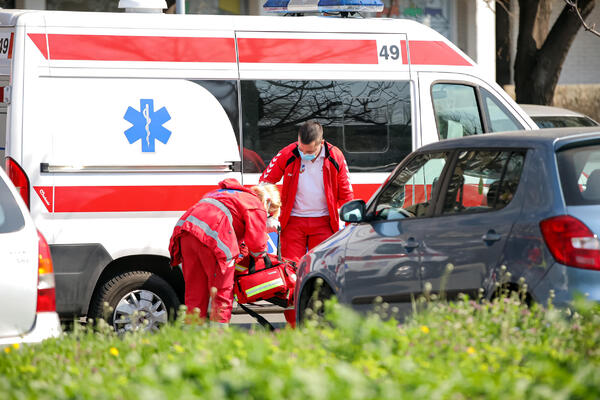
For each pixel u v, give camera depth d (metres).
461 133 21.78
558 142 13.18
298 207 19.67
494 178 13.79
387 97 21.16
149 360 10.66
